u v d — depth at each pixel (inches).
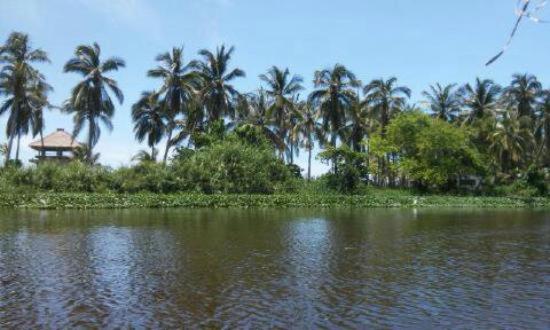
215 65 2267.5
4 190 1574.8
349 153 2256.4
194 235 917.2
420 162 2546.8
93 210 1489.9
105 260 655.8
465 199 2298.2
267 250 756.6
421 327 399.5
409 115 2583.7
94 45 2145.7
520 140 2775.6
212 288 514.3
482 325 405.7
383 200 2074.3
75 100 2085.4
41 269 594.6
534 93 2952.8
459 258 713.0
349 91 2458.2
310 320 413.1
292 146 2918.3
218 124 2170.3
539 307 457.1
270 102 2539.4
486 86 2883.9
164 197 1676.9
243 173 1966.0
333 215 1473.9
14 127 2090.3
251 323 403.5
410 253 751.7
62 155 2768.2
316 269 618.2
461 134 2512.3
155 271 592.4
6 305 445.4
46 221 1123.9
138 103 2564.0
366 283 545.6
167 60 2218.3
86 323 399.2
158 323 401.1
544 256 737.0
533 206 2356.1
